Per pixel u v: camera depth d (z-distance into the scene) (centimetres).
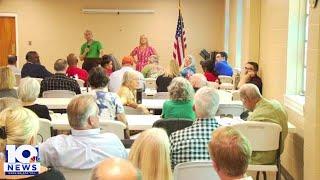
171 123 394
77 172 281
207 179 277
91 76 458
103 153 281
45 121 400
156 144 236
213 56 1183
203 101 315
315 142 394
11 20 1286
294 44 552
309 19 409
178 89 433
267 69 668
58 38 1298
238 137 207
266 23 682
